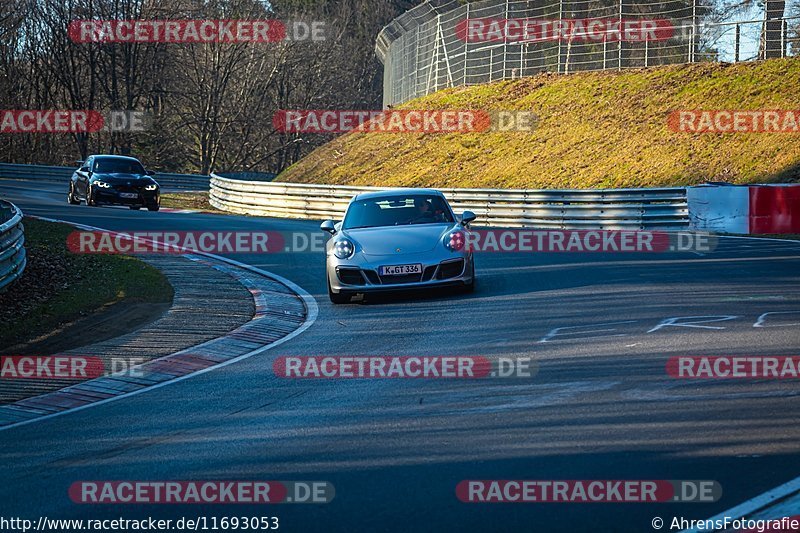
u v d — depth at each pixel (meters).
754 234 75.25
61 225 69.00
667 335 32.75
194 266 53.53
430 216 46.53
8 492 18.62
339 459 19.91
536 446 20.30
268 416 24.06
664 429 21.22
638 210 82.12
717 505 16.42
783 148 99.38
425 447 20.56
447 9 169.75
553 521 15.99
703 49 136.25
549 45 154.62
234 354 33.06
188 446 21.48
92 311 39.94
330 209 99.06
